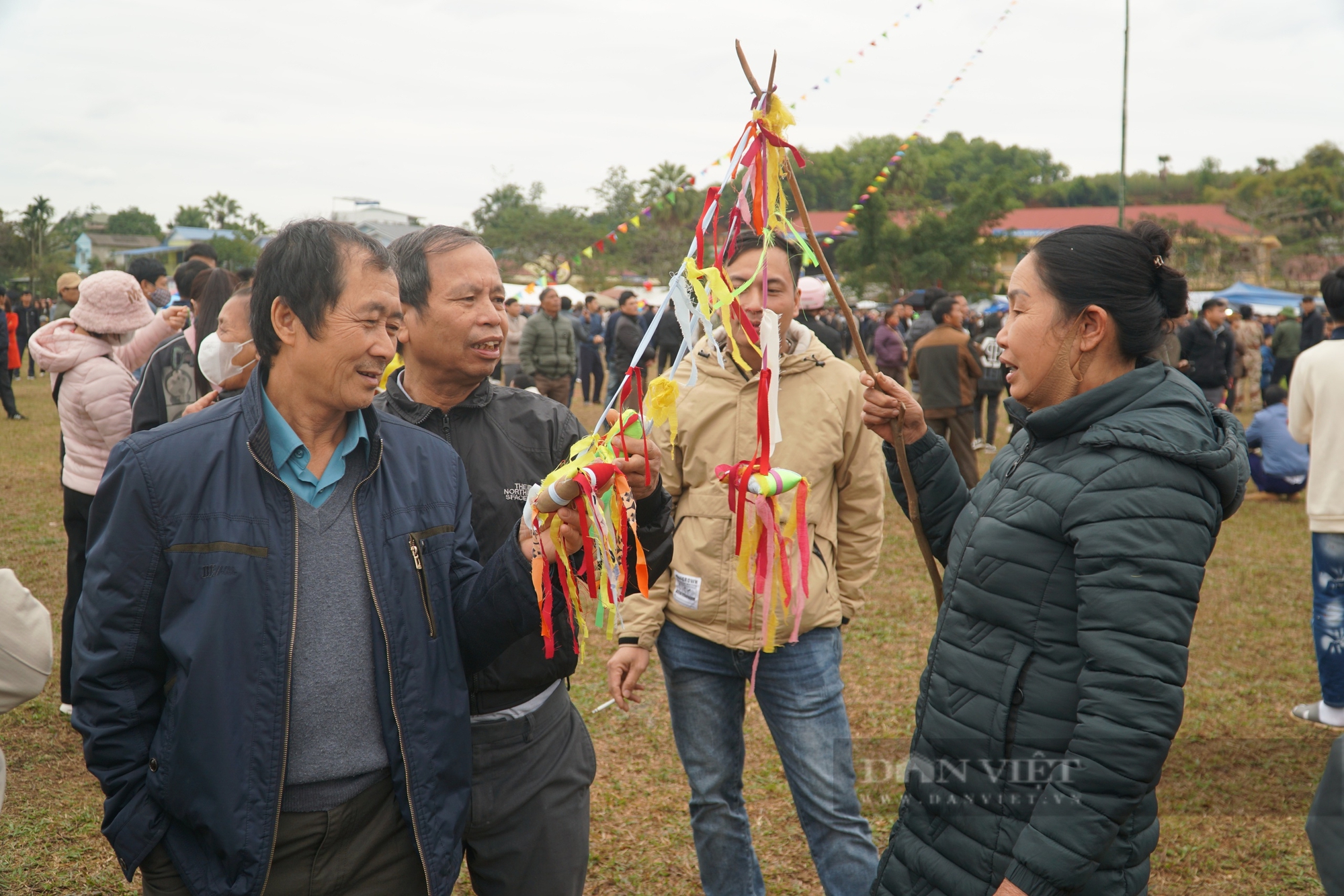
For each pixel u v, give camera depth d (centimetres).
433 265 200
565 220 4891
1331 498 381
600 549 162
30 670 174
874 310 3297
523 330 1075
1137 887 155
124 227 10950
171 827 161
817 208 4744
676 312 169
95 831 315
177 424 165
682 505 245
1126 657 140
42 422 1254
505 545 175
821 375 244
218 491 160
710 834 246
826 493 242
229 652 156
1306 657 489
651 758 381
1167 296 160
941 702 163
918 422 196
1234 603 577
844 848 235
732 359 240
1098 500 145
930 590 604
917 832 169
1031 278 161
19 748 373
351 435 172
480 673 193
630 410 176
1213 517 147
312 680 163
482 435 209
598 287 3341
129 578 157
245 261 6209
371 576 167
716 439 239
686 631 243
